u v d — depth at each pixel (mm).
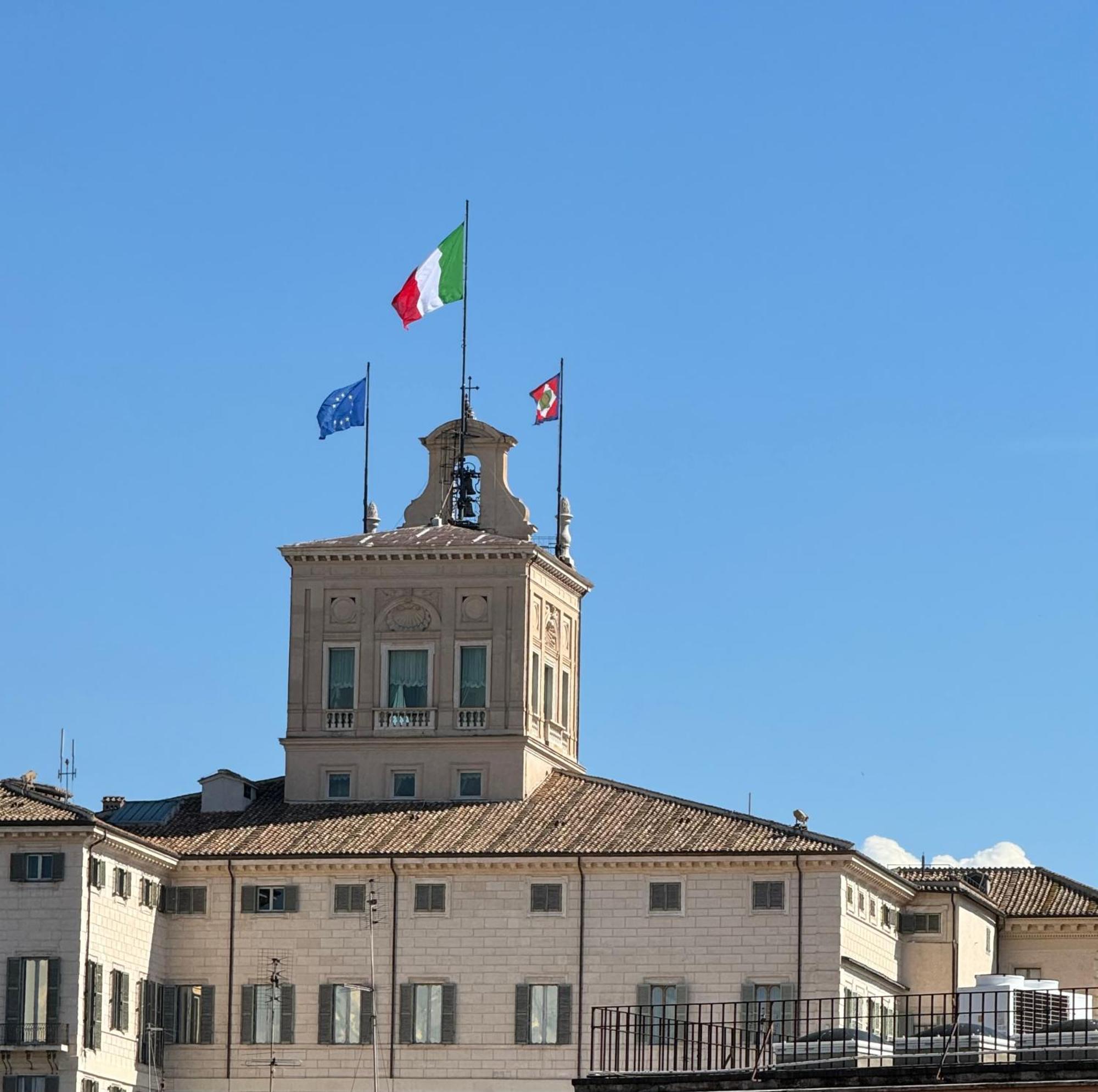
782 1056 96875
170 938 174375
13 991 164375
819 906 168250
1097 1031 92688
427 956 171875
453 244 191875
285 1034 172375
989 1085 86688
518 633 180625
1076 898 192875
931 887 180250
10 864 165625
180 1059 173125
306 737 181250
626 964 169750
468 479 191625
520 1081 169750
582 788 180125
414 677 181375
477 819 176750
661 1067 100438
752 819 173000
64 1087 162750
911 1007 178750
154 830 178375
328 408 190875
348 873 173500
